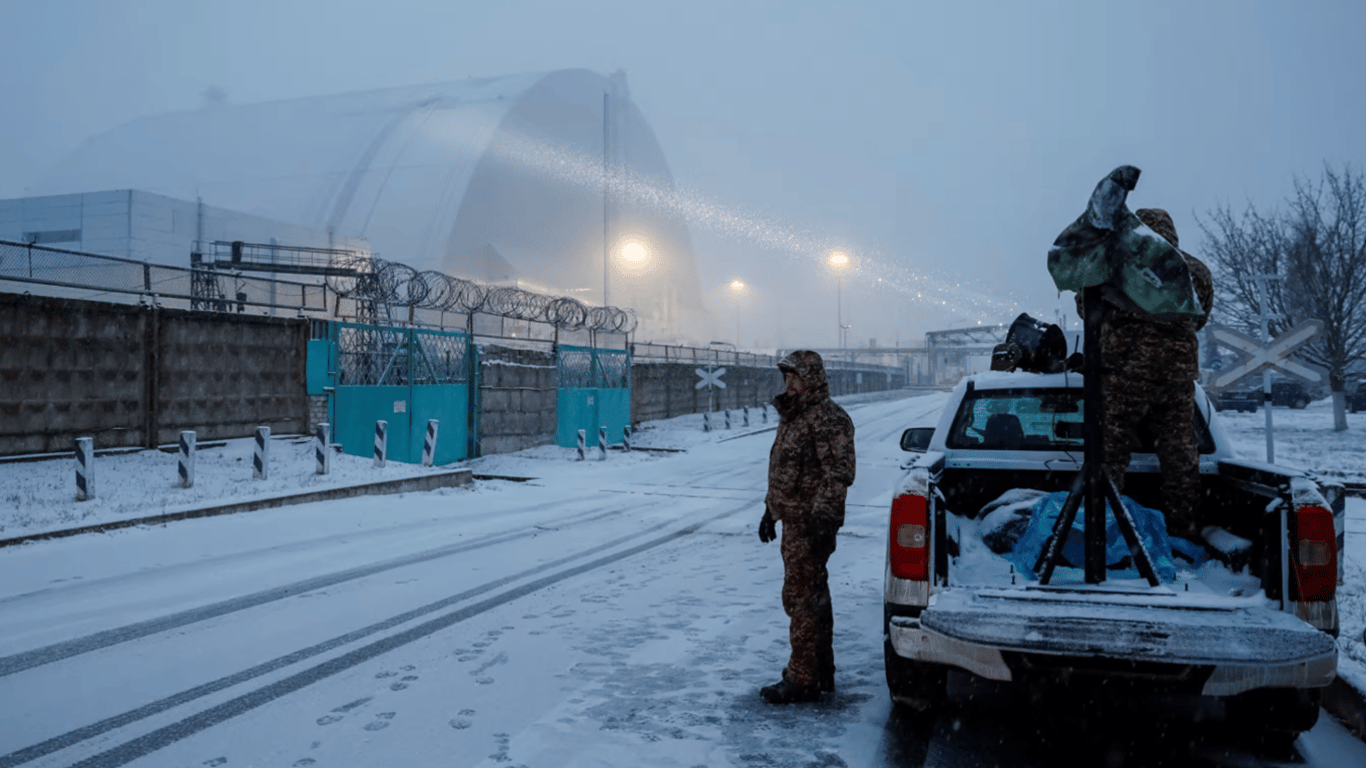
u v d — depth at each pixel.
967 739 4.23
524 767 3.83
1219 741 4.22
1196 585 4.12
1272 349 10.80
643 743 4.12
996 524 4.78
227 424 16.67
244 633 6.21
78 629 6.30
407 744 4.11
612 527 11.73
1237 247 27.22
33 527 9.55
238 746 4.11
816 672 4.71
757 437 31.12
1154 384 4.55
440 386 20.42
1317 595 3.63
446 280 20.69
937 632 3.73
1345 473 15.75
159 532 10.20
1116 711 4.66
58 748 4.09
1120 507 4.02
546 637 6.10
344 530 11.02
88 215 37.50
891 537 4.09
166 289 20.58
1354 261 25.55
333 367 17.61
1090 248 4.14
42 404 13.37
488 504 13.96
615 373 28.30
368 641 6.00
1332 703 4.68
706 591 7.70
